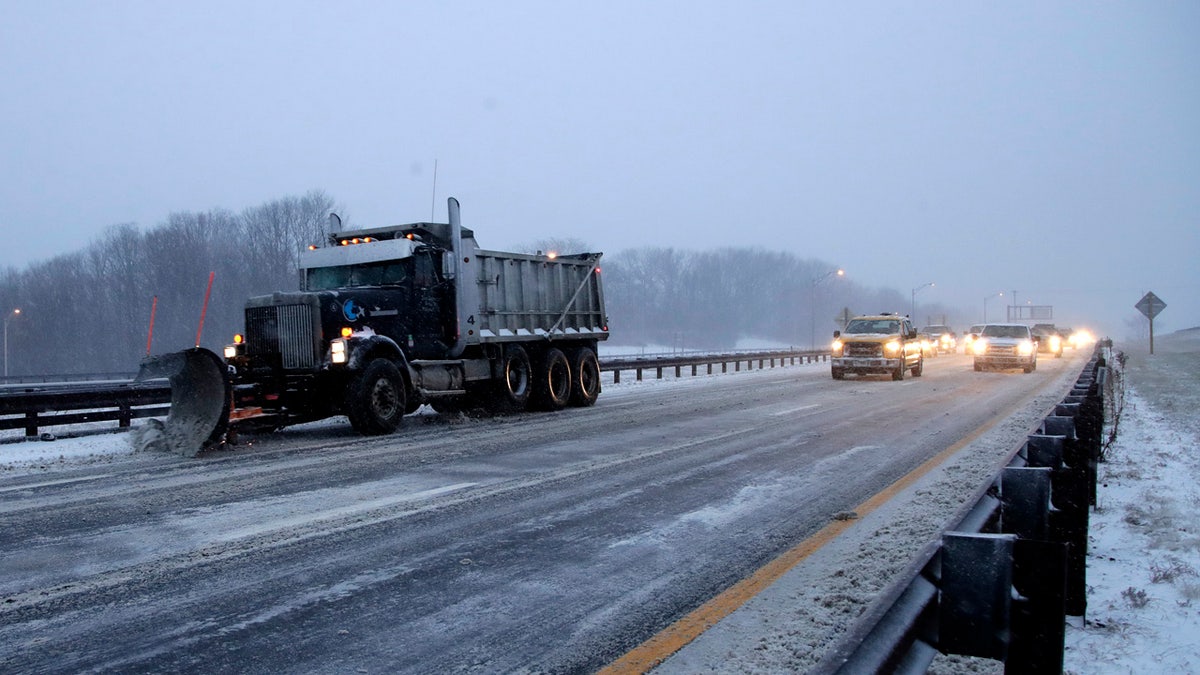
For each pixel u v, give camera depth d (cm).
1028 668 284
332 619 482
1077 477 462
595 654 431
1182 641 436
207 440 1140
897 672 232
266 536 670
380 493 844
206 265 6550
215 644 443
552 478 923
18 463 1093
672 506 781
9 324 6881
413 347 1475
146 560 602
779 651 432
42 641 447
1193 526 692
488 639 452
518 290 1723
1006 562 275
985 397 1986
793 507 777
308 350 1294
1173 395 2227
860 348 2672
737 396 2061
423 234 1549
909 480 907
